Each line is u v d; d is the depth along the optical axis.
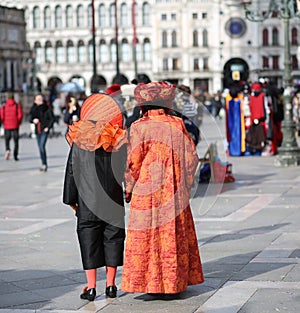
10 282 11.77
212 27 124.69
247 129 32.28
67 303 10.64
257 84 32.34
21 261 13.17
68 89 82.81
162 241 10.40
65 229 16.08
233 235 15.01
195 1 125.44
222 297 10.72
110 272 10.84
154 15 126.94
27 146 42.50
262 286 11.20
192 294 10.89
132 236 10.42
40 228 16.27
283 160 27.67
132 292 10.57
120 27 133.38
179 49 126.62
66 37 135.62
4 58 89.38
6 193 22.11
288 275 11.74
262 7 110.25
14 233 15.76
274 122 32.53
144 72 133.00
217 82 125.19
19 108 33.19
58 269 12.54
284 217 16.89
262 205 18.59
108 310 10.30
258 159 30.83
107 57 134.88
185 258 10.51
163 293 10.50
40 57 136.50
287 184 22.48
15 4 135.62
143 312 10.18
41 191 22.42
